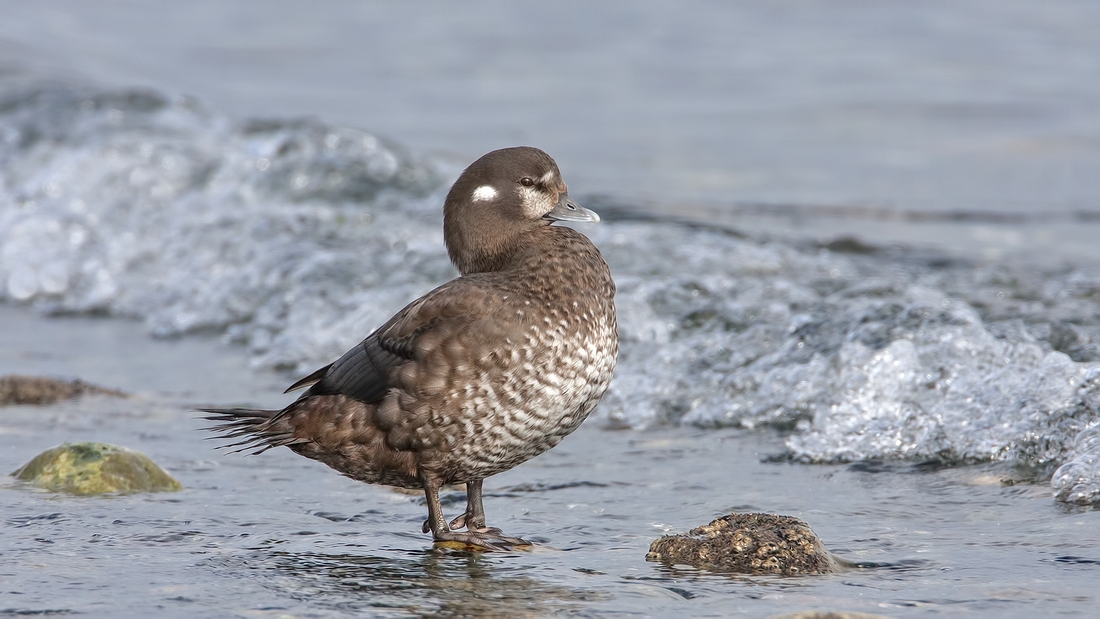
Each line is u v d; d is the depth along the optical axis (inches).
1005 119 1089.4
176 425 403.5
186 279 624.4
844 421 375.9
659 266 588.4
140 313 607.5
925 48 1370.6
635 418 414.9
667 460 362.9
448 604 233.0
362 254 613.0
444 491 327.9
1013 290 549.0
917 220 754.2
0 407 427.2
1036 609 225.8
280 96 1201.4
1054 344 444.8
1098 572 246.1
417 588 243.6
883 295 511.2
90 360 514.6
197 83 1238.9
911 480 331.9
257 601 234.4
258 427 289.1
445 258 599.2
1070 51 1346.0
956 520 290.8
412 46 1432.1
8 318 604.1
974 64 1296.8
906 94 1178.0
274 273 595.8
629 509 309.7
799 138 1035.3
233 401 441.4
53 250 673.0
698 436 393.4
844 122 1090.1
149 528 287.6
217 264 633.6
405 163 762.2
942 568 252.7
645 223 685.3
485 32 1497.3
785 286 524.1
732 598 234.8
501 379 268.8
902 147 999.6
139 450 358.3
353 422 276.1
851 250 659.4
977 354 393.1
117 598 235.6
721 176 897.5
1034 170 912.3
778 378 414.6
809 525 268.2
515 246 297.4
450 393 268.7
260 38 1464.1
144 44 1401.3
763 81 1247.5
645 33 1476.4
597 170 913.5
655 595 237.5
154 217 709.3
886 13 1545.3
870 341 419.2
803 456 359.3
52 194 746.2
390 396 271.6
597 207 740.7
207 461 358.3
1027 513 293.4
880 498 314.3
